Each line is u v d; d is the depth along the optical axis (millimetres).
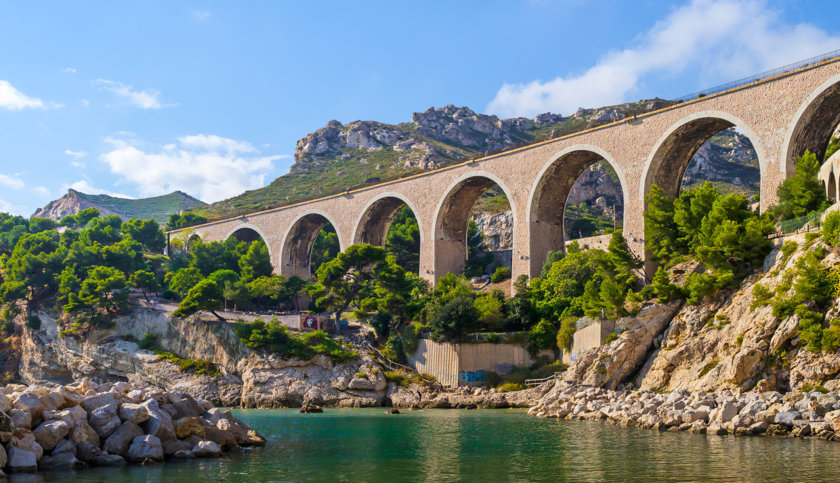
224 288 92000
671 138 66312
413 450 36188
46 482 26938
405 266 112562
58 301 98688
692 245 61156
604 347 57781
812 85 56188
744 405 41531
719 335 50594
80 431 31312
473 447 37000
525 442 38469
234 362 76875
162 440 33469
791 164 57625
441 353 71250
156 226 131750
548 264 76438
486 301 74250
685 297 56438
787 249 50188
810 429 36938
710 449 33531
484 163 84188
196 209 199000
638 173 68375
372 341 80375
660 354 53781
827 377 41781
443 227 90000
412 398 67000
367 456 34344
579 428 44656
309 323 81000
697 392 47125
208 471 29922
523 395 62594
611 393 53656
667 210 64562
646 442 36812
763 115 59406
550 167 76750
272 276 103438
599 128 72312
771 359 45125
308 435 43688
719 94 62688
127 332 90250
